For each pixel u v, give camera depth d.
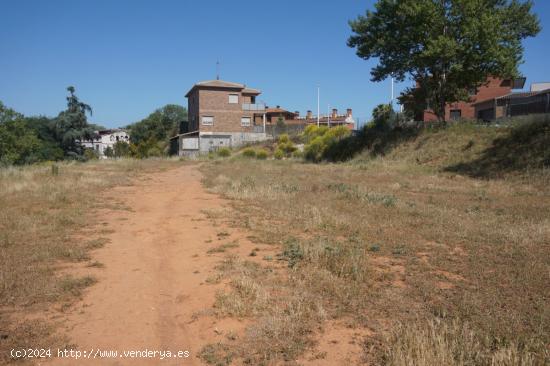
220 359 3.90
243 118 58.16
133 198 14.18
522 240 8.12
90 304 5.23
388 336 4.25
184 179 21.30
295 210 11.25
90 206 12.05
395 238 8.35
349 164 30.09
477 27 26.77
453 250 7.55
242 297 5.29
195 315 4.86
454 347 3.94
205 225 9.86
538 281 5.90
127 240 8.46
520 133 22.22
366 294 5.45
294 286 5.70
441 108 31.42
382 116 35.62
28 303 5.18
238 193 14.49
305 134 50.25
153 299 5.41
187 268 6.65
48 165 28.08
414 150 28.12
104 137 96.50
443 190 16.25
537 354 3.90
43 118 62.00
